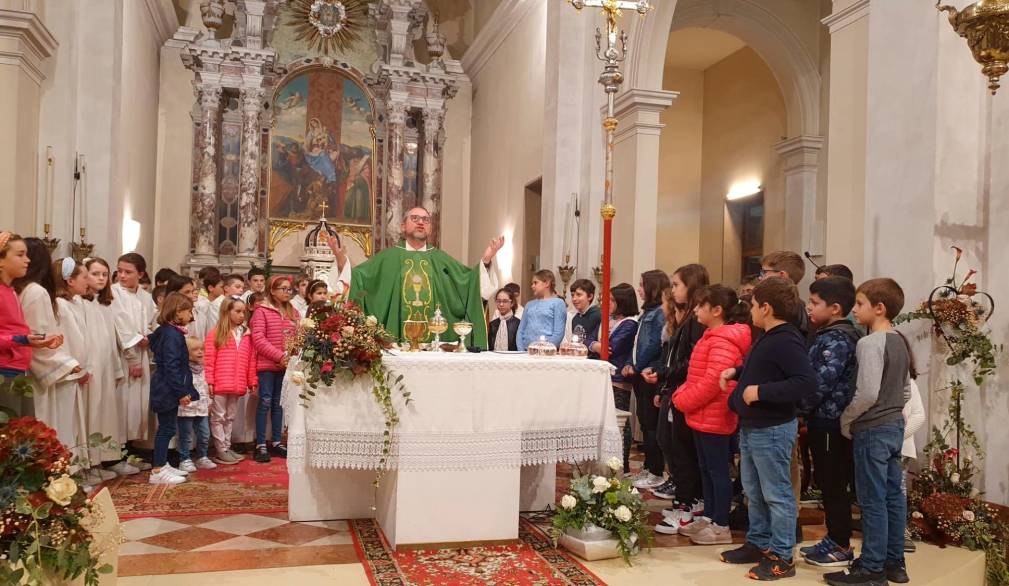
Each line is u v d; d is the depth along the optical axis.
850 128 5.86
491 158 14.20
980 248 4.60
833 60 6.08
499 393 4.04
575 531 3.92
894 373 3.54
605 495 3.90
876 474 3.48
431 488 3.96
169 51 14.13
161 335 5.47
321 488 4.47
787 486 3.59
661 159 13.98
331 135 15.20
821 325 4.14
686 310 4.67
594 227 9.27
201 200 13.94
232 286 6.56
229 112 14.40
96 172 8.30
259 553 3.81
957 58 4.55
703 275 4.57
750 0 10.44
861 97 5.75
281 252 14.79
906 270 4.64
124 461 5.70
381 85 15.44
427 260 5.12
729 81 13.30
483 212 14.61
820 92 10.63
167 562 3.64
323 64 15.07
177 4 14.51
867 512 3.49
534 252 12.12
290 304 6.89
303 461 3.90
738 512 4.45
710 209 13.70
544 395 4.12
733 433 4.37
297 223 14.88
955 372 4.49
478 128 15.28
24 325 4.16
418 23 15.42
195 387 5.84
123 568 3.54
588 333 6.35
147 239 12.88
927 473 4.35
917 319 4.49
